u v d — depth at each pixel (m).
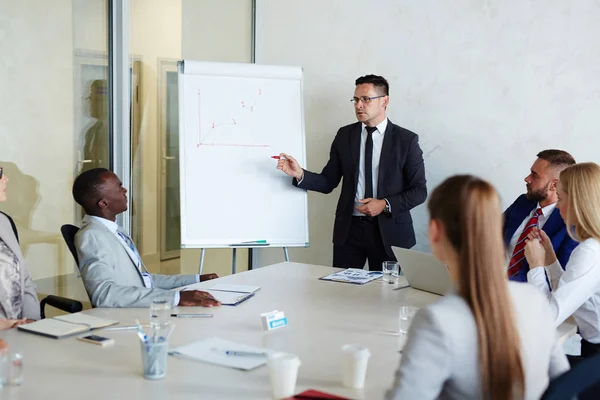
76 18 3.77
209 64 4.02
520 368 1.22
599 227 2.23
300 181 3.98
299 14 4.64
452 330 1.23
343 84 4.52
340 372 1.74
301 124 4.11
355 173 4.01
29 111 3.58
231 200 3.96
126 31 3.96
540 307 1.34
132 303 2.40
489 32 3.98
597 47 3.70
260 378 1.67
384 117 4.00
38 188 3.65
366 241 4.01
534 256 2.40
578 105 3.78
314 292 2.70
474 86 4.05
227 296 2.56
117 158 4.04
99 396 1.52
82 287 3.94
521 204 3.32
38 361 1.77
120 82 3.98
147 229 4.30
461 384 1.25
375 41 4.36
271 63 4.79
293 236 4.03
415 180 3.89
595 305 2.38
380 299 2.60
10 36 3.46
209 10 4.55
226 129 3.99
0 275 2.54
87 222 2.68
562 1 3.76
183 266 4.60
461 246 1.27
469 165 4.12
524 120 3.93
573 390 1.05
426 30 4.18
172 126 4.42
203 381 1.64
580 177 2.26
